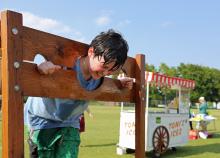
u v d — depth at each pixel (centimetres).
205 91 7856
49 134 341
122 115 953
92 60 298
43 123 337
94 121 2022
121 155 912
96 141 1157
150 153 973
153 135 916
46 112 329
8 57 249
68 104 321
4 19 250
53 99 317
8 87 248
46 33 281
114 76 389
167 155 955
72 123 345
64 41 298
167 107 1159
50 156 345
